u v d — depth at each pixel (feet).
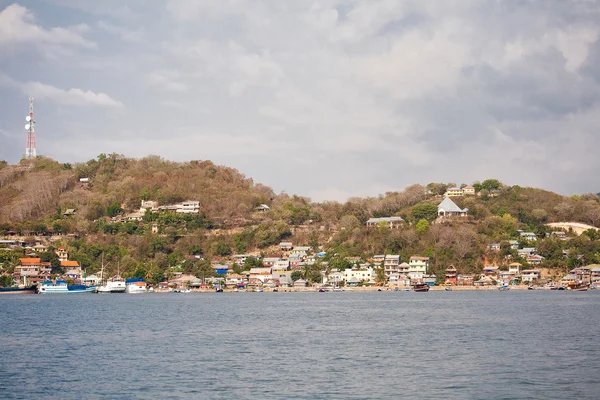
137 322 444.55
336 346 312.09
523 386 219.82
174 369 252.21
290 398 206.80
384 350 297.94
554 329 375.25
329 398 206.49
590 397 205.36
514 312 504.84
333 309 562.25
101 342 331.57
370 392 213.46
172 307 608.60
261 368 253.85
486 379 230.89
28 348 310.45
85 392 215.92
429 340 331.57
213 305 638.53
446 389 216.54
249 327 404.16
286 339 340.59
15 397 210.38
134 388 220.64
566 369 247.50
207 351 297.53
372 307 583.58
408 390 215.72
